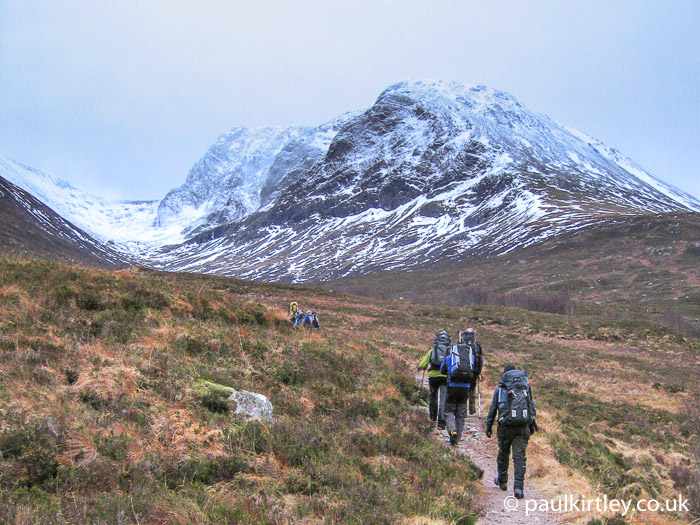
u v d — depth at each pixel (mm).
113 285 14445
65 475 6121
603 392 26031
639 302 105438
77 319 11633
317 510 6535
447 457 9633
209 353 11891
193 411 8523
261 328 16000
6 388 7840
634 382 30969
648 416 20906
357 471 7980
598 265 137125
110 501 5691
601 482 9977
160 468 6688
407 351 23812
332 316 52469
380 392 12867
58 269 14633
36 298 12180
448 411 10430
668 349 49094
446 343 11828
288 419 9375
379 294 129500
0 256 15242
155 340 11539
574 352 43312
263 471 7293
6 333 10023
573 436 13406
